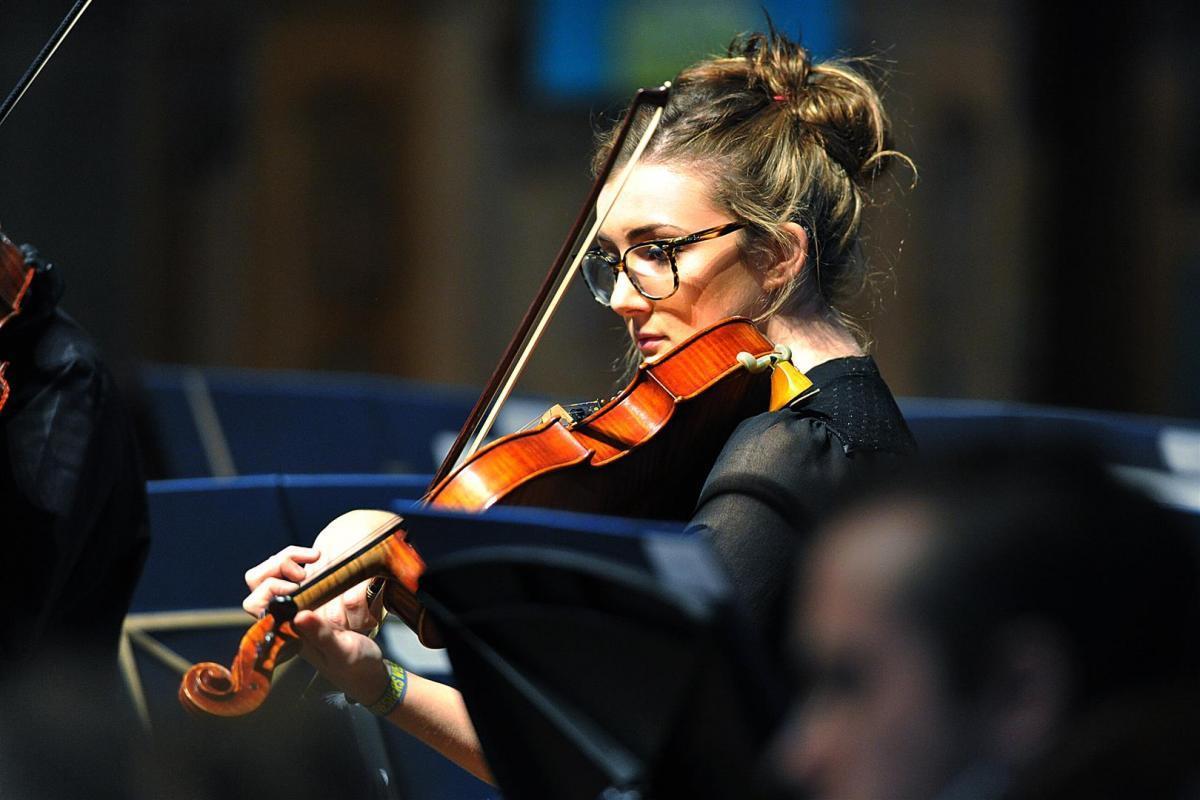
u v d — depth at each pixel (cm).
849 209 730
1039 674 319
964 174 3164
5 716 461
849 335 736
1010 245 3191
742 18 3011
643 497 703
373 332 3269
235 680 580
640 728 456
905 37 3073
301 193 3200
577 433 690
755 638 424
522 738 492
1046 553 315
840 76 747
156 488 967
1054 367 3228
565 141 3206
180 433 1650
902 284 3142
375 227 3253
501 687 488
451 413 1697
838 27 2991
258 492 990
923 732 322
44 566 686
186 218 3048
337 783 625
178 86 2989
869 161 740
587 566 432
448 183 3234
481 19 3191
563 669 468
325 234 3225
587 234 733
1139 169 3197
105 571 755
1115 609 318
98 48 2589
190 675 584
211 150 3052
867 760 328
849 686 331
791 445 639
